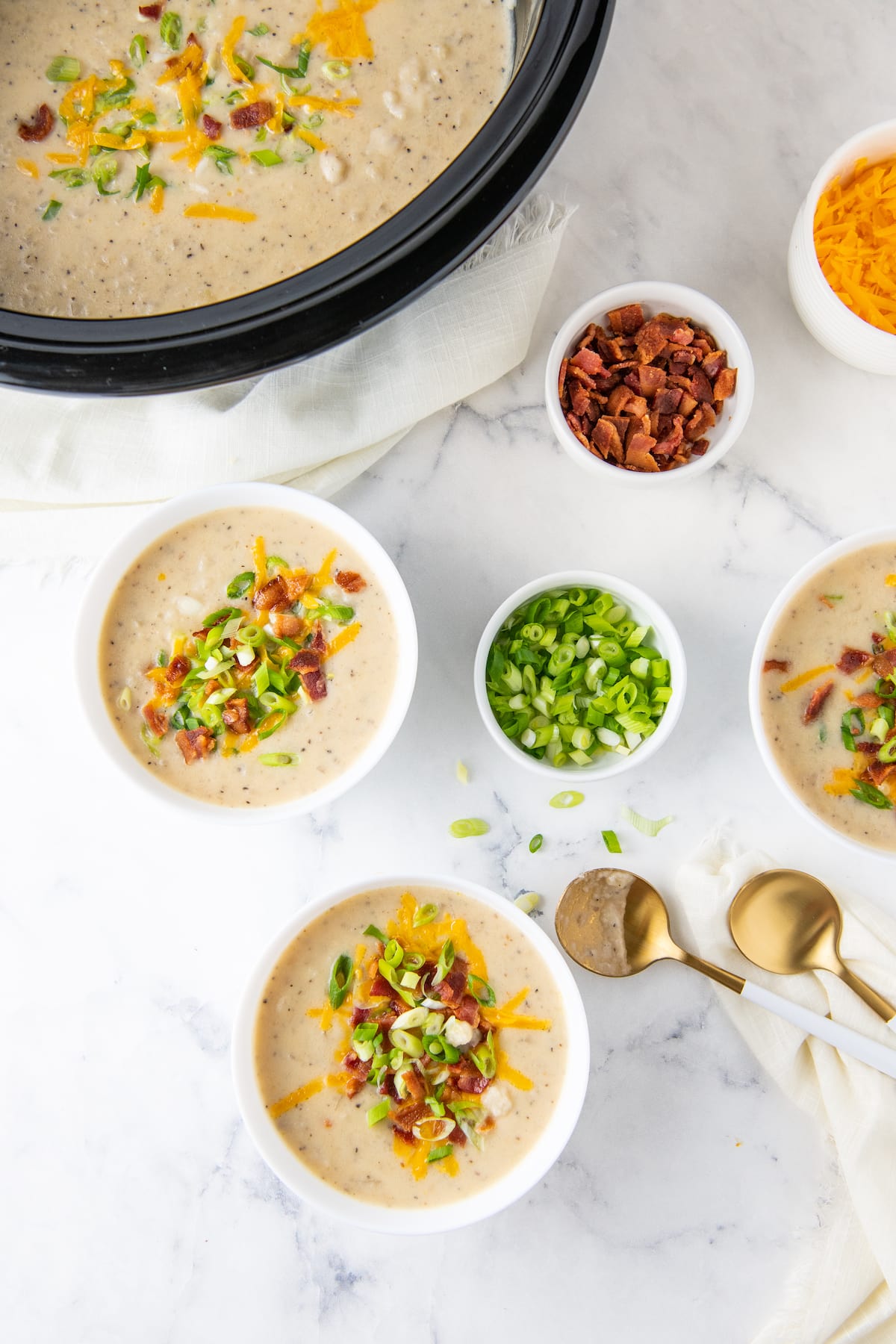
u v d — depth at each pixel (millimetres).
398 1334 657
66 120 597
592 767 638
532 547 665
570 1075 619
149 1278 663
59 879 669
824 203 620
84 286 602
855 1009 630
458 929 628
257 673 622
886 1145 625
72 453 644
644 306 633
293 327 562
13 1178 669
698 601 662
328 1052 626
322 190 600
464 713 663
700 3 650
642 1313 654
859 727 622
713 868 651
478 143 550
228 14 599
